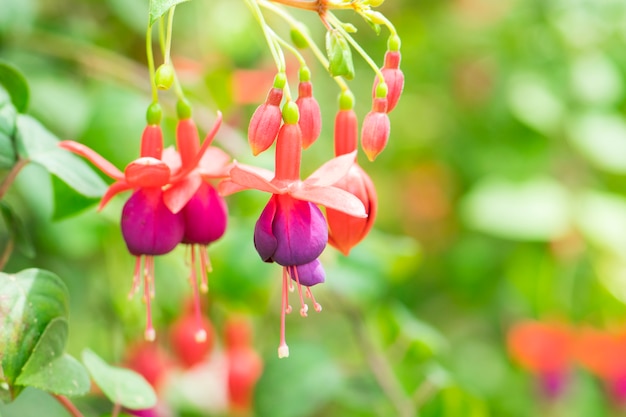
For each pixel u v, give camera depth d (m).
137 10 0.74
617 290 0.88
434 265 1.04
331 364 0.72
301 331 1.00
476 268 0.96
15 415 0.71
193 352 0.70
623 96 0.91
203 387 0.75
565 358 0.87
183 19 0.81
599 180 0.93
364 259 0.70
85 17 0.77
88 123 0.65
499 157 0.94
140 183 0.51
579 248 0.88
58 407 0.72
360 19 1.08
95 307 0.77
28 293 0.53
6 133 0.56
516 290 0.94
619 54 0.92
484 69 1.03
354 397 0.72
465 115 1.04
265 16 0.82
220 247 0.68
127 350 0.71
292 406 0.71
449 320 1.08
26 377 0.52
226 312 0.71
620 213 0.88
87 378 0.54
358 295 0.69
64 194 0.58
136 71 0.71
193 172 0.52
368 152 0.53
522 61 0.95
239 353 0.71
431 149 1.09
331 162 0.52
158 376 0.70
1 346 0.52
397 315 0.71
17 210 0.71
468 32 1.05
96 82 0.73
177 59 0.76
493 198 0.88
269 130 0.52
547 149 0.91
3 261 0.58
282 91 0.52
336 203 0.51
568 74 0.90
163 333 0.73
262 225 0.52
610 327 0.89
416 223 1.08
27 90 0.57
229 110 0.75
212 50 0.81
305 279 0.52
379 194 1.12
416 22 1.10
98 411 0.73
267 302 0.68
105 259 0.75
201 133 0.70
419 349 0.71
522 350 0.88
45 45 0.70
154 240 0.52
